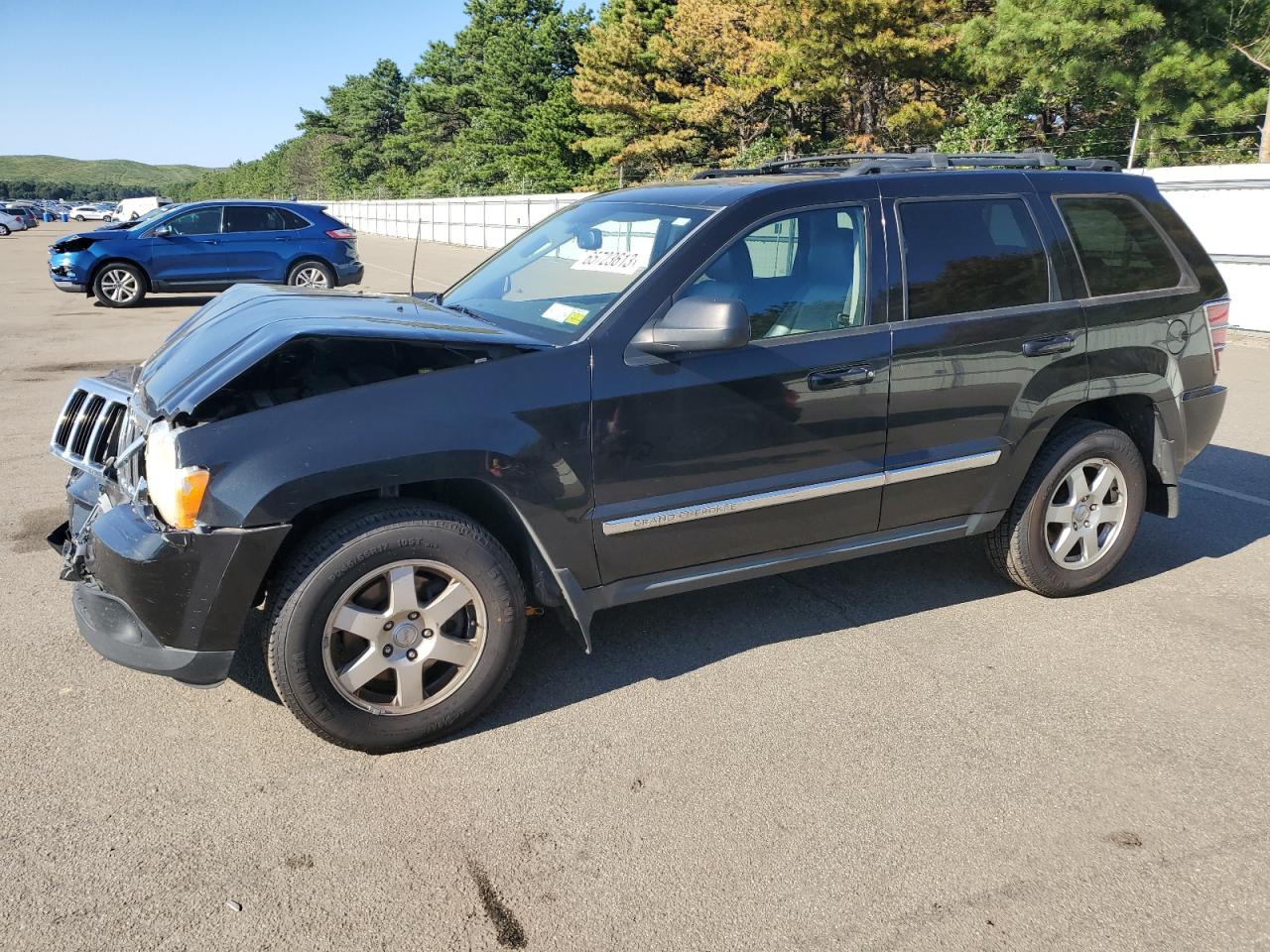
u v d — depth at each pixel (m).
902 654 3.95
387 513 3.09
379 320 3.35
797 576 4.74
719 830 2.86
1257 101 18.34
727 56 30.39
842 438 3.73
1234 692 3.68
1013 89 25.53
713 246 3.51
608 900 2.58
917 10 23.34
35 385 9.25
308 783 3.05
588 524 3.36
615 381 3.33
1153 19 17.64
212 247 15.80
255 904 2.54
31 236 46.22
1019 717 3.48
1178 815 2.95
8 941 2.39
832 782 3.09
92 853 2.72
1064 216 4.24
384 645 3.13
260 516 2.90
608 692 3.64
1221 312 4.65
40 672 3.70
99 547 3.04
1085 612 4.37
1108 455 4.36
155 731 3.33
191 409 2.90
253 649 3.92
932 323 3.86
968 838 2.84
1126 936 2.47
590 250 3.93
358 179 87.62
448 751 3.25
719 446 3.51
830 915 2.53
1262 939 2.47
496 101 52.88
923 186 3.95
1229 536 5.35
